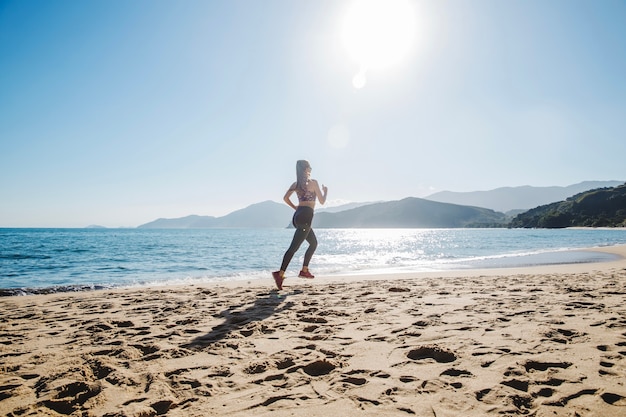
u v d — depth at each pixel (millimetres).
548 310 4406
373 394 2158
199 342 3387
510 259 17391
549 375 2350
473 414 1868
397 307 4836
